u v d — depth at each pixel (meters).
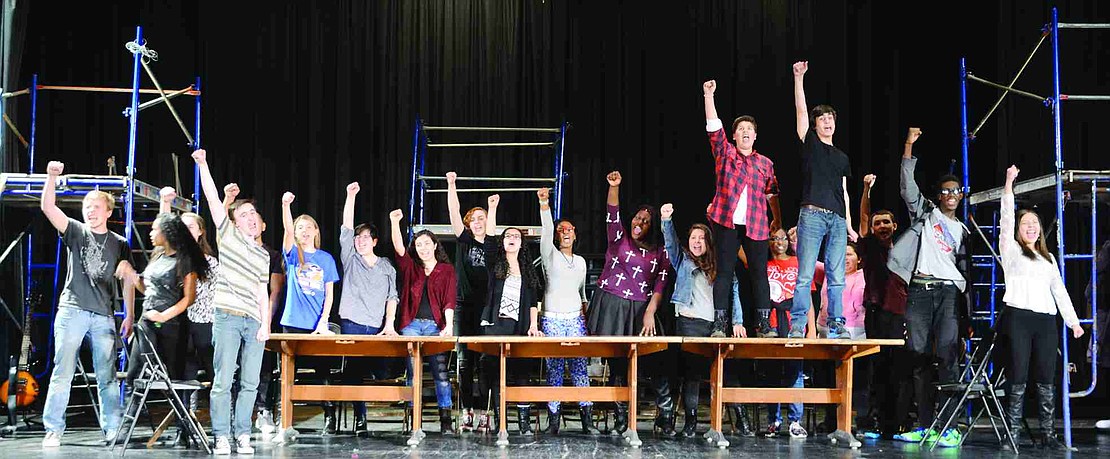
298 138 9.15
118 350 6.23
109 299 5.61
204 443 5.27
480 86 9.26
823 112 5.78
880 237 6.36
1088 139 8.48
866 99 9.16
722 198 5.84
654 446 5.76
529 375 7.89
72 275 5.49
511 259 6.38
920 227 6.10
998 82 8.79
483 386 6.57
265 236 9.02
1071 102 8.50
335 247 9.09
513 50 9.29
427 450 5.53
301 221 6.23
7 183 6.01
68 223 5.47
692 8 9.31
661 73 9.28
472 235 6.69
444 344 6.03
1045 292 5.81
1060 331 7.34
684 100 9.27
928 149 9.14
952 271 6.07
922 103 9.16
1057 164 6.06
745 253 5.93
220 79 9.09
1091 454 5.53
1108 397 8.41
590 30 9.34
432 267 6.36
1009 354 5.81
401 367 8.23
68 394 5.49
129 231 6.11
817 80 9.18
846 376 6.02
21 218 7.64
